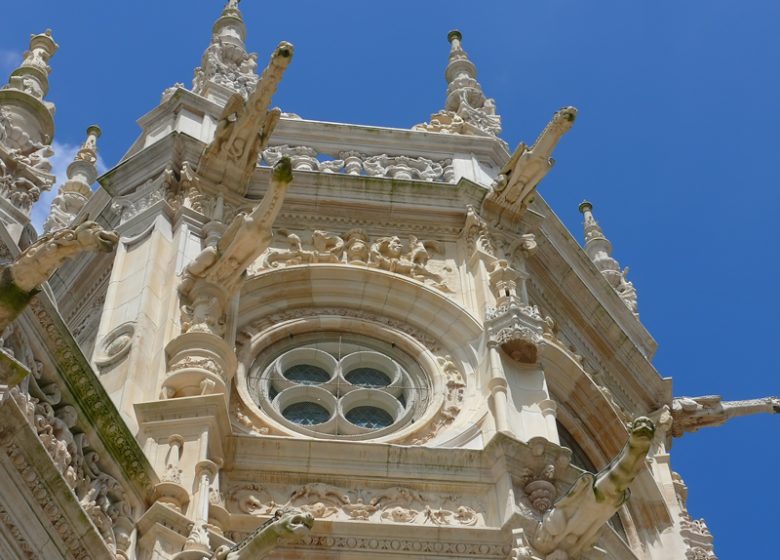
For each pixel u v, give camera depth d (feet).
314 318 69.21
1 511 43.09
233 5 92.73
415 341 69.10
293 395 65.51
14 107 58.49
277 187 62.34
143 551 49.60
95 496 48.57
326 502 57.52
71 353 49.01
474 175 80.23
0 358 43.34
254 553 44.57
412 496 58.18
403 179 76.38
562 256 78.07
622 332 79.10
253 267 70.13
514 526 55.21
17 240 50.90
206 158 73.46
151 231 69.87
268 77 72.54
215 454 56.24
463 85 92.84
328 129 81.87
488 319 67.05
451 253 74.08
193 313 63.10
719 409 80.28
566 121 74.18
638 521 70.64
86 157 100.99
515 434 61.36
